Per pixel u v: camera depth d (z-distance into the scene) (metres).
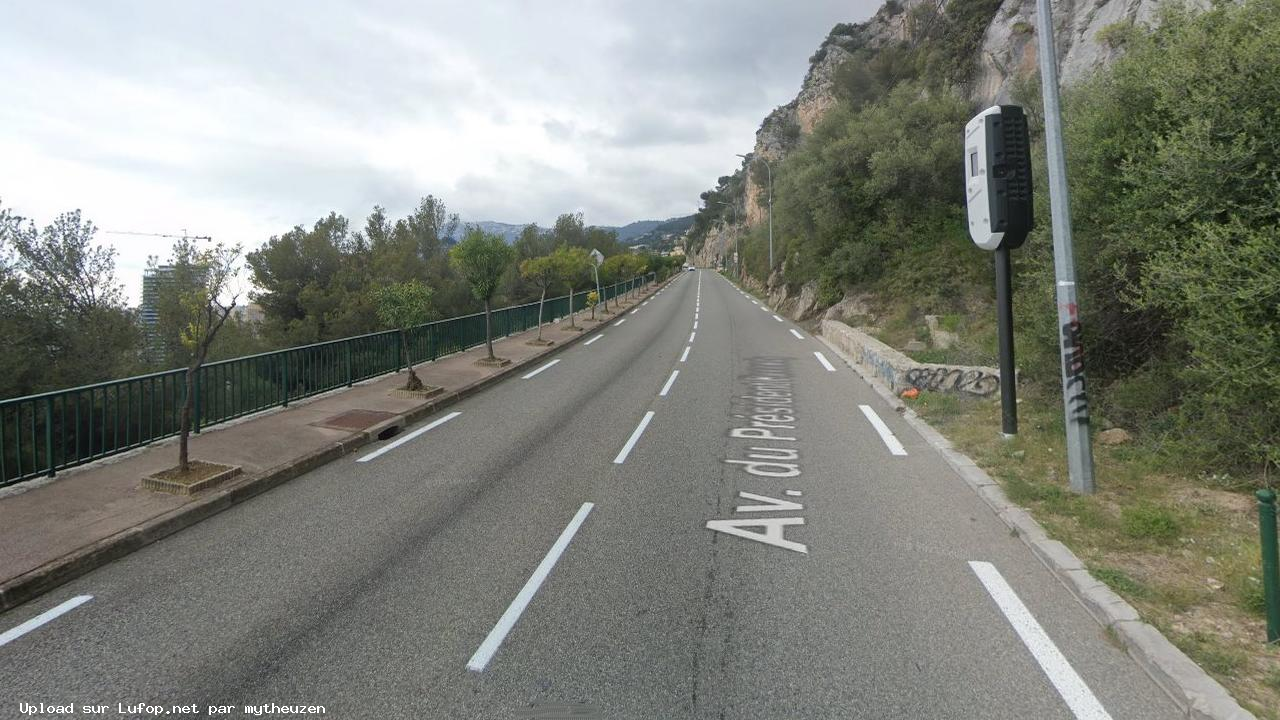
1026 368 9.08
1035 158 10.91
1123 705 3.09
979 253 19.02
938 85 31.22
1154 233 6.54
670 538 5.30
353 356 12.77
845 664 3.47
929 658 3.51
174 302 15.40
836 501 6.12
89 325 20.20
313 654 3.69
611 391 12.46
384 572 4.78
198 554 5.20
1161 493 5.62
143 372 20.62
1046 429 7.59
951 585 4.34
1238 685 3.10
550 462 7.70
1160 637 3.48
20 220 19.86
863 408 10.30
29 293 19.31
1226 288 5.41
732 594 4.30
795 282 30.81
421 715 3.13
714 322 27.20
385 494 6.66
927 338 15.98
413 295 11.58
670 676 3.39
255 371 10.10
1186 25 6.75
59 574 4.71
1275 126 5.57
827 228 23.30
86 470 7.05
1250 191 5.78
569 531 5.50
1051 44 6.20
